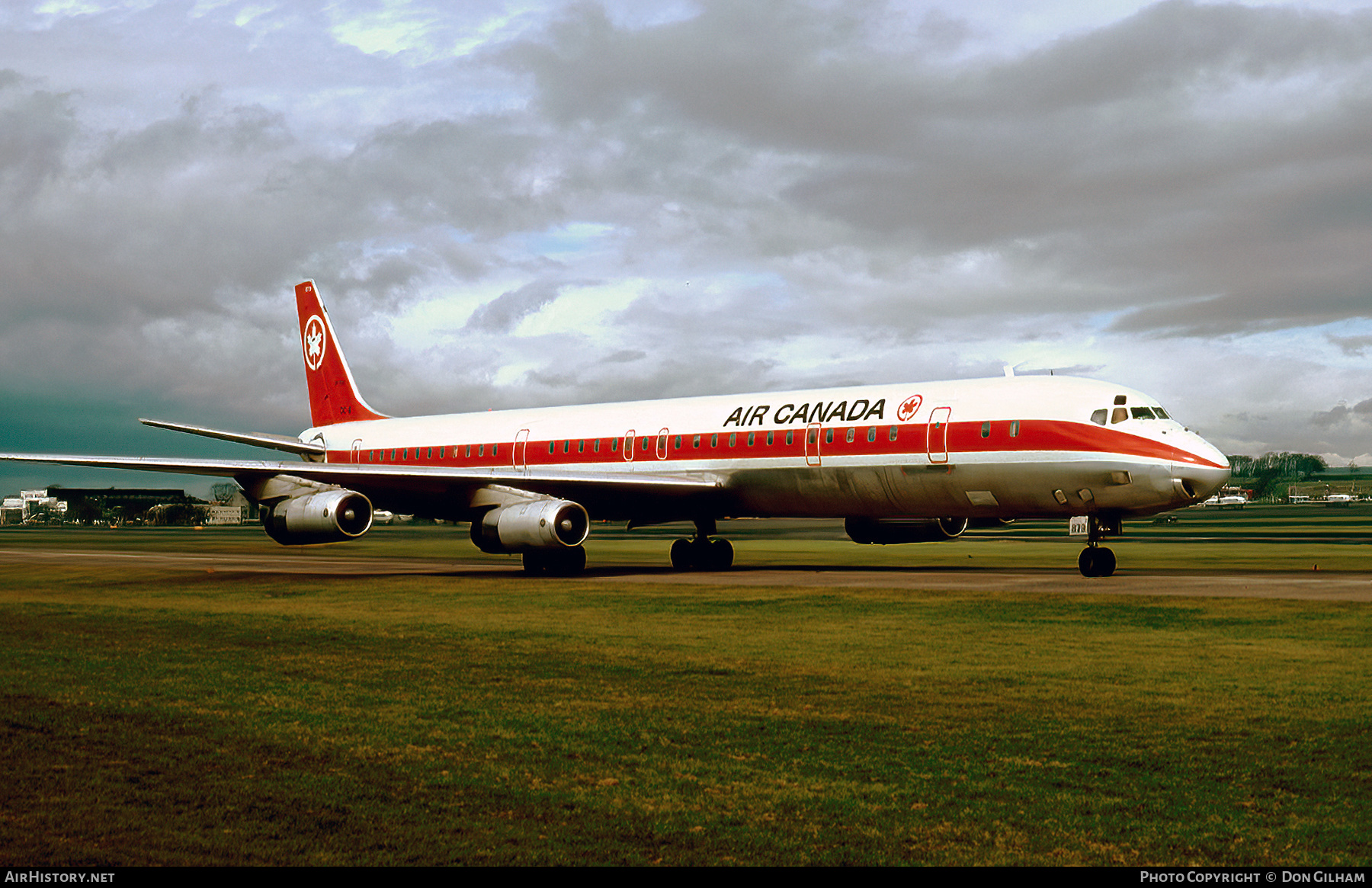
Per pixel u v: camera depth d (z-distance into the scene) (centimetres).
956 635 1523
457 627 1670
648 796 730
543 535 2828
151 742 890
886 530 3192
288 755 848
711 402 3272
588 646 1450
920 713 987
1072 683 1133
